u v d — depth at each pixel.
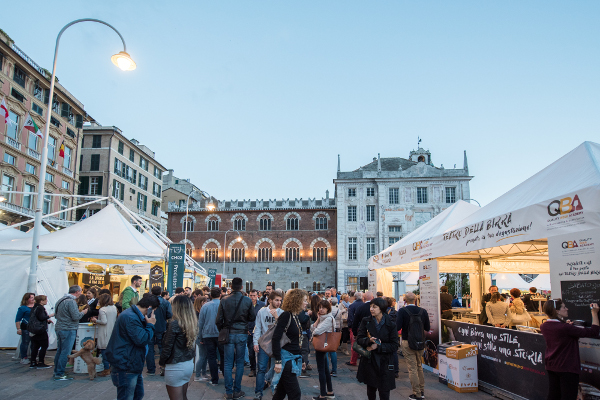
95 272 16.58
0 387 8.98
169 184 82.12
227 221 60.69
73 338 9.87
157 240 17.97
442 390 9.67
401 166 55.22
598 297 6.47
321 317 8.72
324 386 8.50
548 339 6.54
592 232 6.64
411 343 8.68
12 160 33.62
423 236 13.99
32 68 35.28
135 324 6.48
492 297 11.12
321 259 57.94
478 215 10.50
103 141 49.56
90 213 47.72
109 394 8.53
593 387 6.62
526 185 9.45
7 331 13.77
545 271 16.73
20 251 14.39
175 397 6.14
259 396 8.33
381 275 18.81
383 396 7.07
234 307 8.69
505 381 8.77
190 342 6.25
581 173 7.73
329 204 59.41
